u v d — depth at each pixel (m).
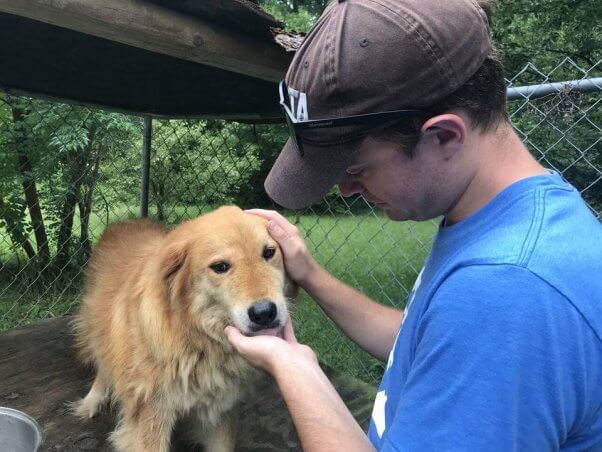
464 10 0.81
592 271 0.72
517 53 6.12
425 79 0.80
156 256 2.01
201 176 4.97
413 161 0.87
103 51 2.45
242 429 2.27
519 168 0.87
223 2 1.76
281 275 1.88
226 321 1.87
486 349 0.69
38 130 5.58
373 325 1.65
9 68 2.77
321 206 4.97
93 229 6.44
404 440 0.77
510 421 0.68
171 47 1.87
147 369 1.87
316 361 1.16
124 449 1.93
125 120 5.43
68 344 3.02
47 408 2.37
